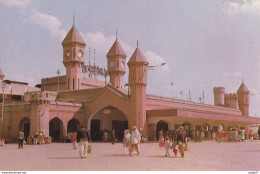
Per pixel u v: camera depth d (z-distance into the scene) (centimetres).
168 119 3559
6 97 4716
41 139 3042
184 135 1562
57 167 1158
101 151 1986
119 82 5375
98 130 3875
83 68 5500
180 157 1552
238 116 4666
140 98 3456
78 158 1503
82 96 4056
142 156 1606
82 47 4919
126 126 4122
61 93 4300
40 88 5653
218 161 1370
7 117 3794
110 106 3778
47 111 3319
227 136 3366
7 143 3253
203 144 2838
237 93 6425
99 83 5681
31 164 1259
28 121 3659
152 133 3509
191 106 4681
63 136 3478
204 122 4169
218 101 6469
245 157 1559
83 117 3803
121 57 5422
